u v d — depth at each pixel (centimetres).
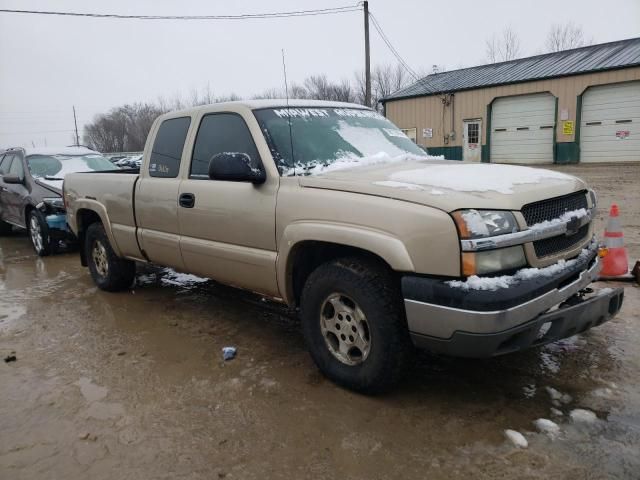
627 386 321
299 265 356
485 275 266
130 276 571
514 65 2561
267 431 291
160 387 348
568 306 298
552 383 329
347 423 295
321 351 339
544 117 2288
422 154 438
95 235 571
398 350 298
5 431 302
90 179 564
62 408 325
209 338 433
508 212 276
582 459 253
